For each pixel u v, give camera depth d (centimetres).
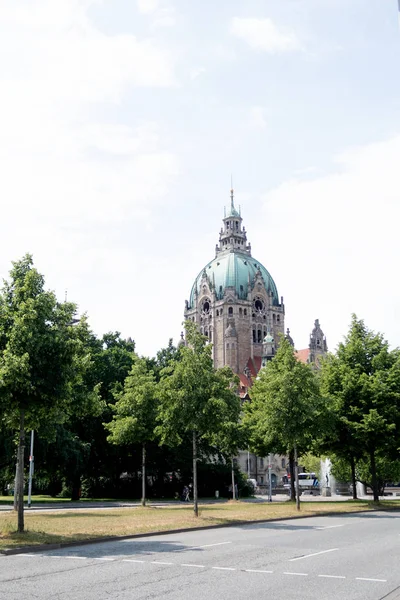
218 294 19938
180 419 3862
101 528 2881
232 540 2567
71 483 8075
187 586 1508
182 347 4141
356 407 5531
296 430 4603
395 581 1593
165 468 8706
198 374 3975
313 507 4866
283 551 2181
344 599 1364
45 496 8944
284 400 4650
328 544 2409
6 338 2828
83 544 2455
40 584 1534
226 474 9081
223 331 19362
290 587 1504
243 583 1553
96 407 3603
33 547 2245
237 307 19438
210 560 1952
